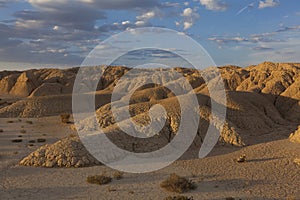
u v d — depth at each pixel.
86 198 21.27
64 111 67.94
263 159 30.00
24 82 118.75
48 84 111.00
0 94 118.88
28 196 21.66
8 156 32.19
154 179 25.09
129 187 23.34
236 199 20.89
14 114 65.75
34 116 64.81
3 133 45.97
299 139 35.84
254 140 37.41
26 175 26.19
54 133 46.06
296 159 28.72
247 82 72.69
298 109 54.66
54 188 23.20
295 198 21.08
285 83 64.25
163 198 21.11
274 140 37.44
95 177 24.55
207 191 22.41
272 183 23.94
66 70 134.38
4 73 157.00
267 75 71.06
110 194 21.98
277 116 51.22
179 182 22.75
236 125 41.69
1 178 25.39
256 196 21.44
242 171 26.84
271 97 61.44
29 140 40.69
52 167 28.30
